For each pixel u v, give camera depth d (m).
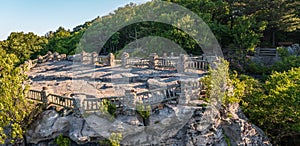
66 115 12.73
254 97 18.05
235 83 18.48
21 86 13.03
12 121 12.91
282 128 18.14
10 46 42.34
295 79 18.14
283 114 17.03
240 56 29.97
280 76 18.92
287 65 26.41
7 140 13.04
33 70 25.17
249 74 28.66
